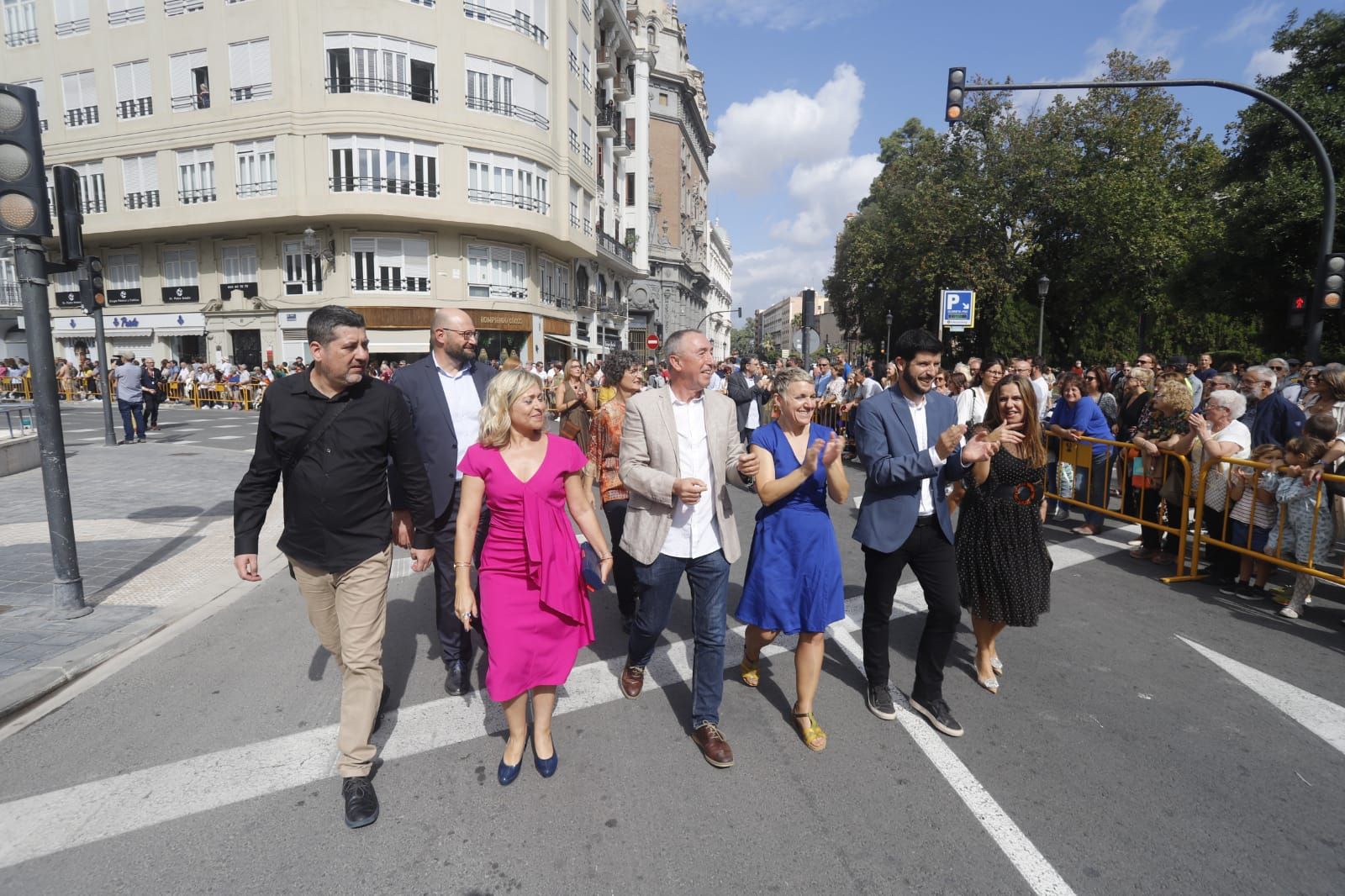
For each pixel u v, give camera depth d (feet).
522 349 94.68
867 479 11.57
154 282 91.76
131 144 85.51
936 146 96.17
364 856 8.51
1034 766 10.41
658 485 10.65
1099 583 19.17
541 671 9.76
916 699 11.86
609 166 126.52
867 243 109.40
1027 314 94.53
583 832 8.93
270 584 19.19
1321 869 8.27
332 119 77.87
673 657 14.39
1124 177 84.48
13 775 10.20
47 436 15.65
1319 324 32.89
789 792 9.77
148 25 83.05
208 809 9.44
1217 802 9.55
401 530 11.84
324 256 82.58
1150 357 32.42
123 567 20.04
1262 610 17.04
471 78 82.38
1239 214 68.90
